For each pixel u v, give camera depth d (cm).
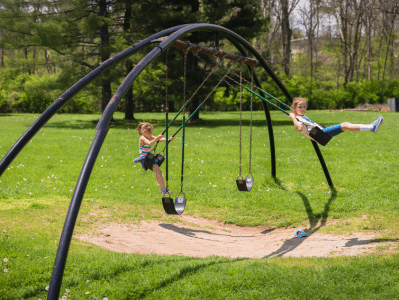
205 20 2311
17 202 755
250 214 820
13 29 2308
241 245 639
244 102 4544
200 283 407
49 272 429
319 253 530
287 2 4672
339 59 5984
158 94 3170
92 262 459
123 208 785
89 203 788
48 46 2314
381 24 5234
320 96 4656
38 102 4125
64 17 2369
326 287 388
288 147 1547
